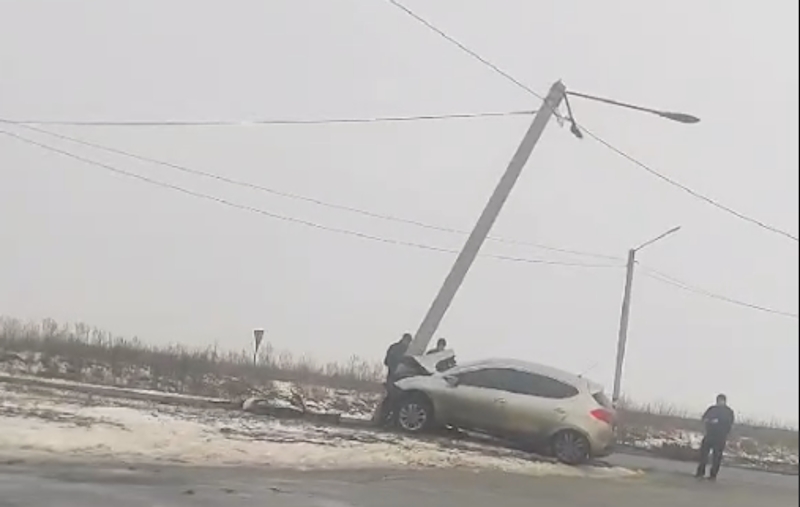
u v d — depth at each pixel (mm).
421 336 20844
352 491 11367
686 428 34000
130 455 12273
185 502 9352
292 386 30672
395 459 15047
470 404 18750
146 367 30422
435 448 16750
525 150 21750
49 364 28953
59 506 8539
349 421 20469
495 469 15703
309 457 14062
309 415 20531
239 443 14172
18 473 10148
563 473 16656
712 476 19969
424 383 19094
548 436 18391
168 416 16547
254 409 20500
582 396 18578
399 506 10578
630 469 19094
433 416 18938
